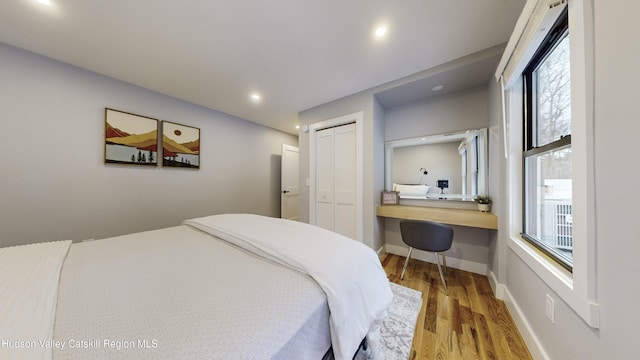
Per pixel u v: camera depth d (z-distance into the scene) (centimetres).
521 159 152
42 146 183
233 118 343
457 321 148
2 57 165
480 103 226
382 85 235
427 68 203
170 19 141
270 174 411
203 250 113
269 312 62
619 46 62
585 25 73
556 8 90
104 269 89
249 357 49
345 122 269
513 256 154
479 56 178
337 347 73
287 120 368
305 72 210
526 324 127
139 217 241
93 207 209
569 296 83
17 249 108
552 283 97
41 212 183
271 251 100
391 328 139
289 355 57
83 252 109
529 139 145
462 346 125
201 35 157
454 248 242
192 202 291
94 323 56
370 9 134
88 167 206
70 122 196
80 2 127
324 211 294
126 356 46
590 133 72
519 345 126
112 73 211
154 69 204
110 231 220
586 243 73
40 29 149
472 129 230
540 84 133
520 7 132
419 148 264
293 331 60
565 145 105
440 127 250
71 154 197
